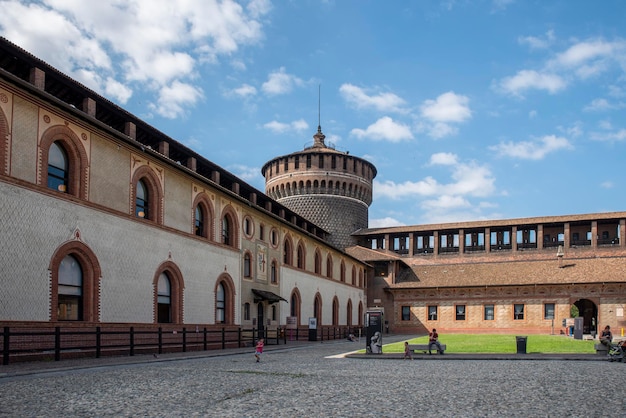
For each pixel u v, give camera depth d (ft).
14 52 72.95
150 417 34.17
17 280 68.03
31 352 69.00
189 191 109.09
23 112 70.49
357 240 263.90
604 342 91.86
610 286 210.38
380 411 36.91
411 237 257.55
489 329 225.97
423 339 156.35
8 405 37.70
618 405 40.04
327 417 34.68
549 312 218.38
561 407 39.06
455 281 233.96
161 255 97.81
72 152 79.25
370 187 277.03
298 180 259.60
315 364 76.07
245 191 145.07
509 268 234.38
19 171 69.51
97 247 82.02
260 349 79.00
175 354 88.12
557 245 238.07
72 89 83.61
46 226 72.79
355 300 231.71
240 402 40.16
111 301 84.33
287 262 163.94
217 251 118.21
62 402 39.04
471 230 253.44
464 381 55.36
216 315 117.60
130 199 90.89
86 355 77.82
